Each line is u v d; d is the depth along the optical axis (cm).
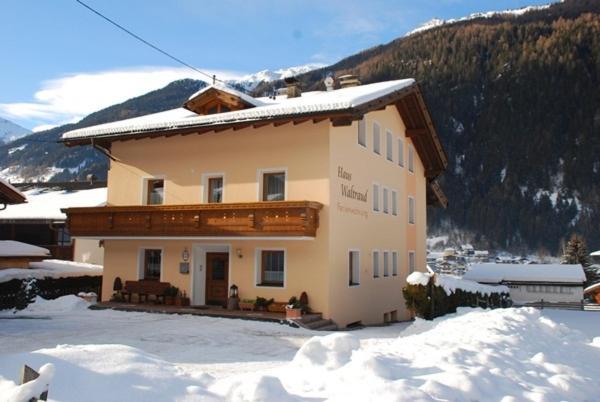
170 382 541
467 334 1045
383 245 2267
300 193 1820
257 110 1812
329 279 1744
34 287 2089
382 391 559
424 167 2900
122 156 2177
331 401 546
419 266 2762
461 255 9794
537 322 1259
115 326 1492
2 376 498
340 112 1688
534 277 4366
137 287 2006
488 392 625
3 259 2280
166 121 1984
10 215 3058
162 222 1889
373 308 2116
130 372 540
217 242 1920
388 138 2434
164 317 1709
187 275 1970
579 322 1783
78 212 2048
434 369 699
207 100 2120
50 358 539
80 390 489
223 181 1969
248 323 1612
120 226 1959
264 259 1875
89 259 3081
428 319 1628
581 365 893
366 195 2097
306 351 754
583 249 7162
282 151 1867
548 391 667
